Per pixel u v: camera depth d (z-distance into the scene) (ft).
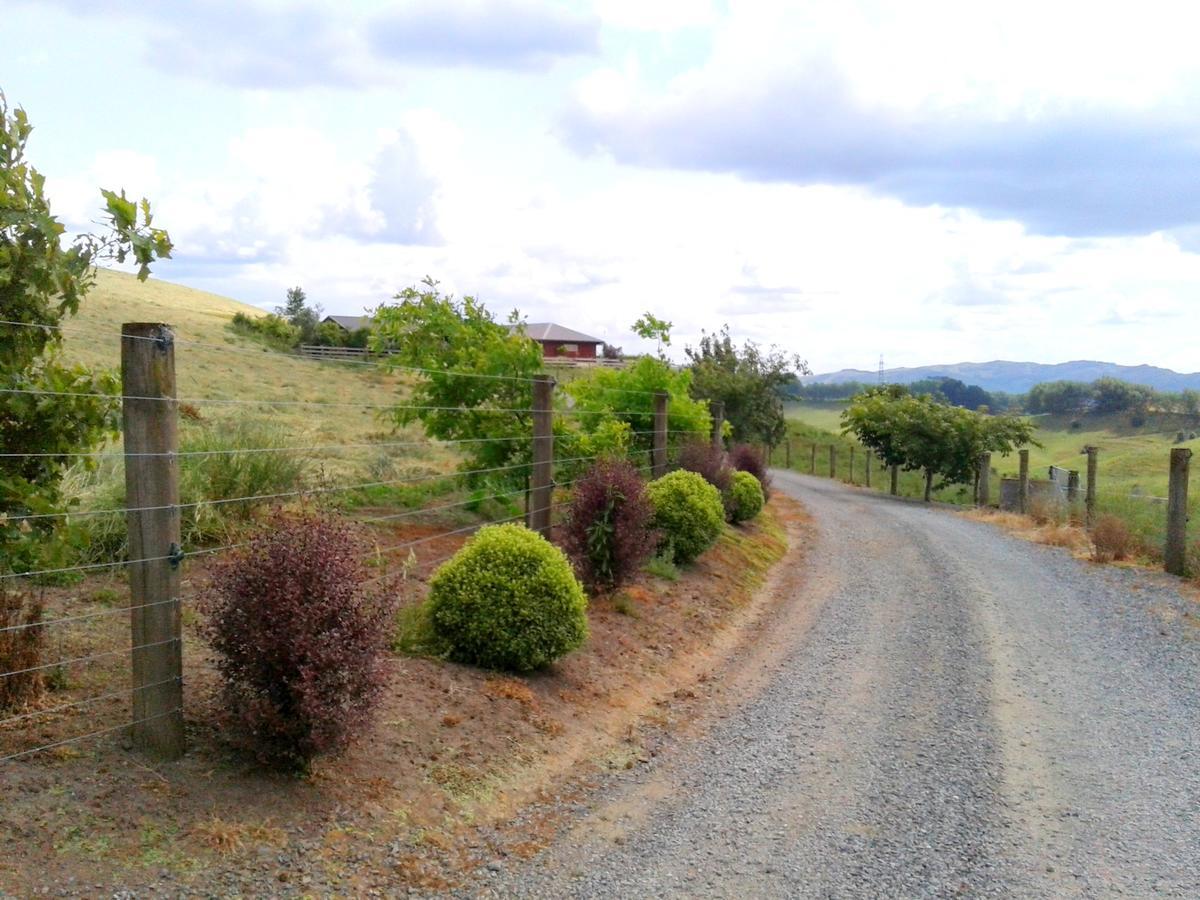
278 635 15.14
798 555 54.29
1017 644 32.99
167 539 14.75
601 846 16.44
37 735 14.74
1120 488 78.43
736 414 135.03
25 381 14.94
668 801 18.67
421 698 20.29
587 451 38.60
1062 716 25.02
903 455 109.29
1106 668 30.12
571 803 18.20
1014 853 16.72
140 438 14.49
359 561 16.84
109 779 14.12
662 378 51.67
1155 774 20.86
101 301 147.95
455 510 37.11
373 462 42.29
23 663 15.24
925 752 21.98
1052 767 21.18
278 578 15.43
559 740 20.77
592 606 30.86
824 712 24.99
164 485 14.65
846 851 16.62
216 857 13.43
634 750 21.50
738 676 28.45
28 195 14.57
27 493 14.62
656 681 26.55
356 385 105.50
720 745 22.22
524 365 36.68
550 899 14.38
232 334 148.97
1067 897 15.14
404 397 95.86
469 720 20.02
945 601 40.42
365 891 13.74
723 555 45.27
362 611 15.99
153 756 14.93
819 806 18.65
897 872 15.87
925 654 31.35
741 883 15.28
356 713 15.65
